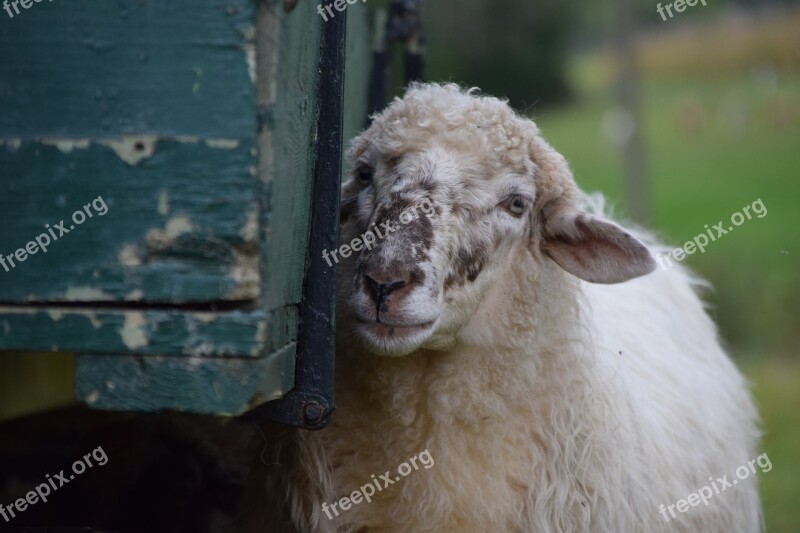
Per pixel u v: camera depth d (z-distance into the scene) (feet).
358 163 13.74
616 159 75.36
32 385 13.94
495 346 13.03
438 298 12.07
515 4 89.56
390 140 13.03
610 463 13.12
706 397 16.55
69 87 8.43
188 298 8.52
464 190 12.73
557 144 82.38
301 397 10.73
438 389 12.80
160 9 8.33
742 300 47.01
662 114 97.09
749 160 79.61
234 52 8.32
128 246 8.51
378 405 13.08
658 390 15.28
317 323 10.77
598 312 15.61
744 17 119.14
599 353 14.19
